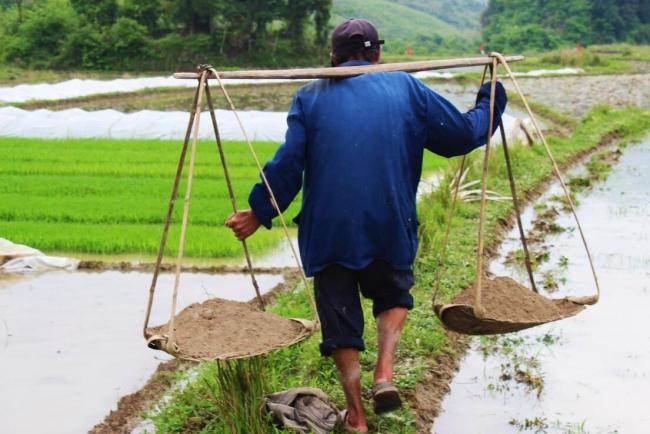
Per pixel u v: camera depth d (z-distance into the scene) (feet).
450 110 13.48
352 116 12.90
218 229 31.86
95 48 151.12
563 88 102.99
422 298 21.90
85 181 40.29
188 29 158.92
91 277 26.91
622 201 38.86
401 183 13.06
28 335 21.35
